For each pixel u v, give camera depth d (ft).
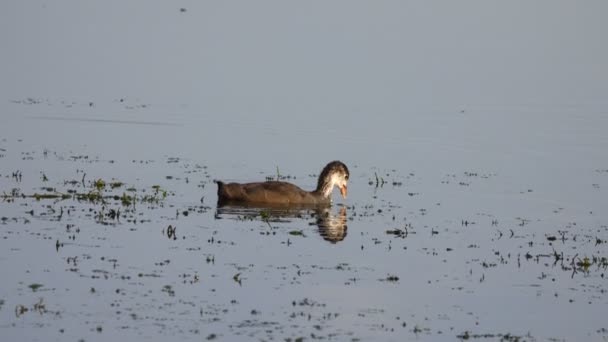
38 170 343.26
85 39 615.16
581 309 224.12
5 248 248.52
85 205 296.51
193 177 345.72
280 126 437.58
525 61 605.73
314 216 301.84
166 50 593.83
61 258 242.78
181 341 193.98
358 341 198.49
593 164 383.86
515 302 228.02
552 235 287.28
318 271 243.81
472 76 557.74
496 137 425.69
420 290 233.35
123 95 491.31
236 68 556.51
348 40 638.53
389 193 337.11
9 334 194.39
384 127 440.86
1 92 487.20
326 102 487.20
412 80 542.57
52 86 504.84
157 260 245.65
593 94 519.60
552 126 448.24
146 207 298.76
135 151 384.47
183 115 453.58
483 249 270.67
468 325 211.41
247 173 356.38
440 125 447.83
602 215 312.50
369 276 242.17
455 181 355.15
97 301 214.28
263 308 214.90
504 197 333.62
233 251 257.34
